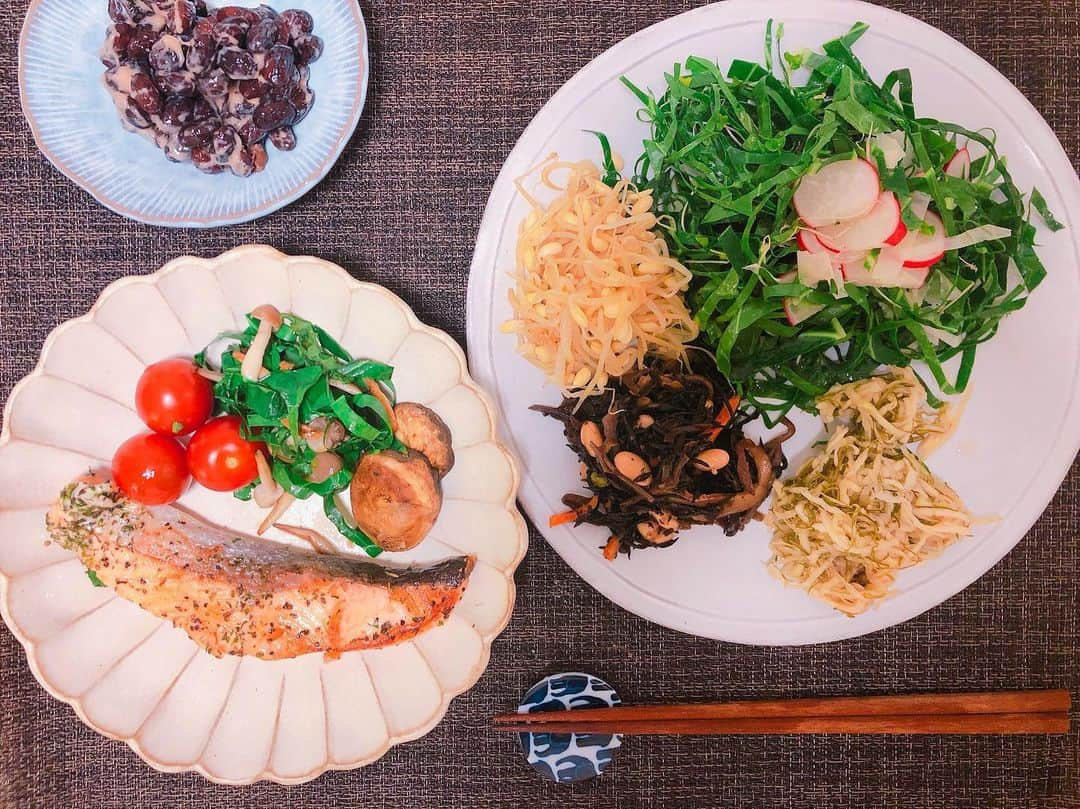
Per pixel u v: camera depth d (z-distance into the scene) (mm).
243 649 381
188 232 400
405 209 399
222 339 388
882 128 336
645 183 370
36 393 381
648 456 370
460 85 396
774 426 386
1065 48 392
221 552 382
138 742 387
